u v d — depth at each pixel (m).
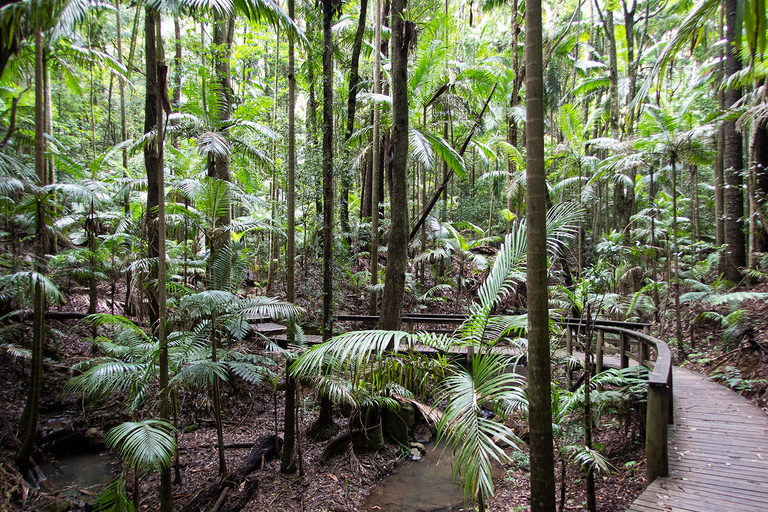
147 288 5.71
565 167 10.73
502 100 11.26
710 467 3.31
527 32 2.21
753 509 2.72
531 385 2.22
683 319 8.27
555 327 3.82
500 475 4.68
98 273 6.68
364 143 9.09
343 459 4.89
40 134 4.17
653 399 3.22
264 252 11.41
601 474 4.00
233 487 4.09
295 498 4.14
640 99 3.25
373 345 2.41
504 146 10.32
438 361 2.88
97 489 4.02
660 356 3.93
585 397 3.38
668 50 3.01
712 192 15.94
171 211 5.75
